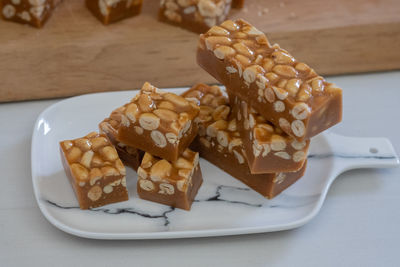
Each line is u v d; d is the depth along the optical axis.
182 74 0.69
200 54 0.58
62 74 0.67
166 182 0.56
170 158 0.56
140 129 0.56
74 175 0.55
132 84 0.69
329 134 0.63
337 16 0.70
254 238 0.57
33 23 0.66
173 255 0.55
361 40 0.70
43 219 0.57
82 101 0.65
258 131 0.55
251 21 0.69
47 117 0.63
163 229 0.56
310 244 0.57
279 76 0.54
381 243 0.57
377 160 0.61
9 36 0.65
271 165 0.56
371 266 0.56
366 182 0.61
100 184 0.56
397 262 0.56
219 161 0.60
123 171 0.56
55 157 0.60
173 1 0.67
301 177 0.60
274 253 0.56
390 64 0.72
